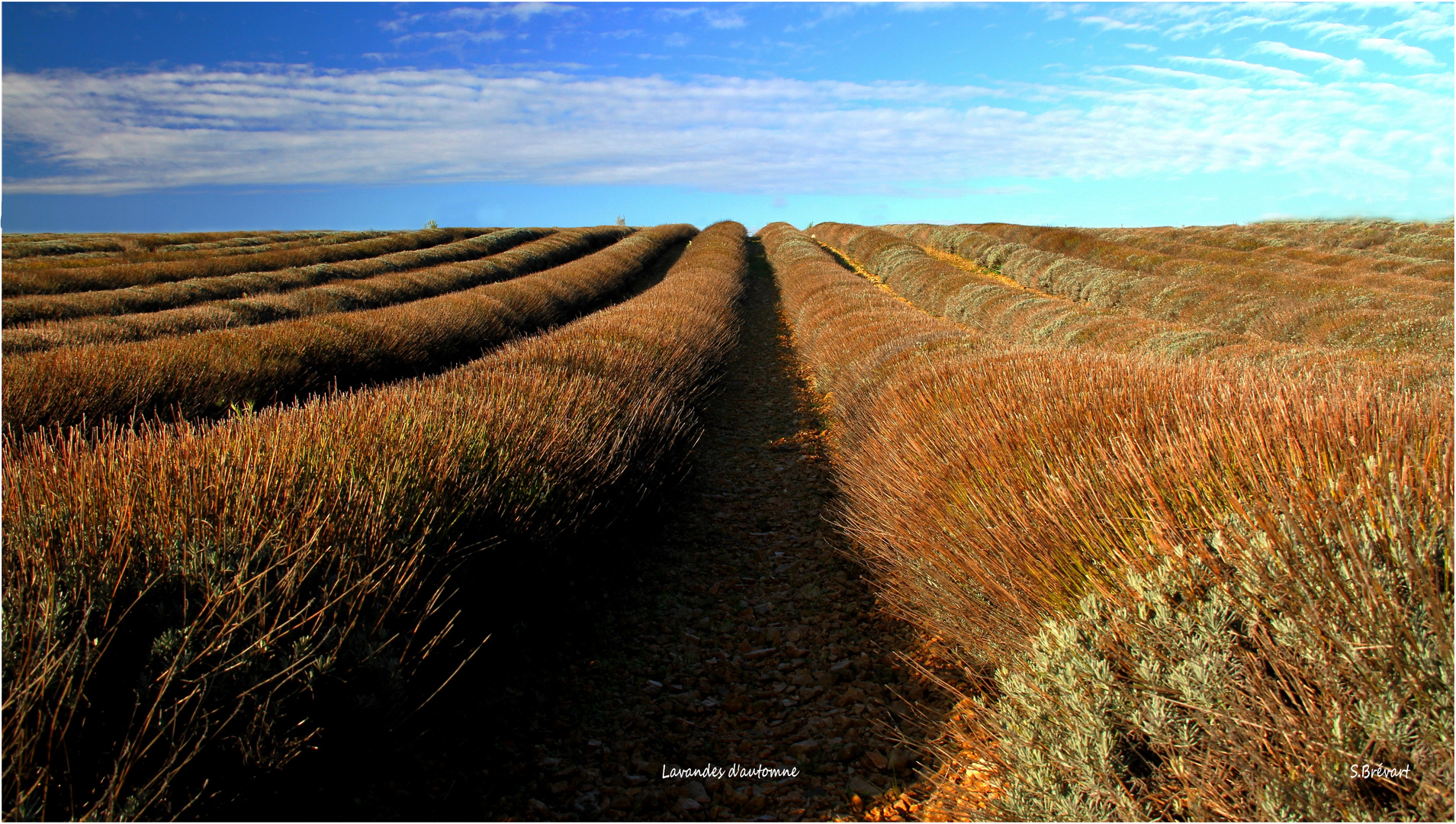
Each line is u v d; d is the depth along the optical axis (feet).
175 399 22.82
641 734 9.35
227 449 9.41
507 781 8.03
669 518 17.42
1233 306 44.98
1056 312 42.65
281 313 45.85
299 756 6.59
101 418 19.80
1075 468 8.54
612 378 21.40
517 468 12.07
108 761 5.77
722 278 64.75
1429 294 42.39
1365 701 4.65
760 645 11.98
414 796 7.36
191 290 54.90
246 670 6.32
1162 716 5.49
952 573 9.46
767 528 17.47
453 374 19.90
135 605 6.61
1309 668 4.97
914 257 82.43
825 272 69.31
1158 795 5.44
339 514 8.58
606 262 90.17
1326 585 5.03
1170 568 6.30
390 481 9.65
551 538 11.37
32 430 17.74
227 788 6.19
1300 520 5.50
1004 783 6.63
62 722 5.60
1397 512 5.13
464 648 9.38
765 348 46.55
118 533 7.07
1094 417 10.30
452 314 43.21
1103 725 5.84
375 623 7.51
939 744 8.51
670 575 14.57
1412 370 18.70
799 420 28.48
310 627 7.04
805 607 13.14
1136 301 54.49
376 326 36.29
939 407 15.07
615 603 13.09
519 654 10.58
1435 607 4.47
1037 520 8.13
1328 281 51.08
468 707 9.04
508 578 10.50
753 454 24.09
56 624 5.85
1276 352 25.64
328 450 10.15
